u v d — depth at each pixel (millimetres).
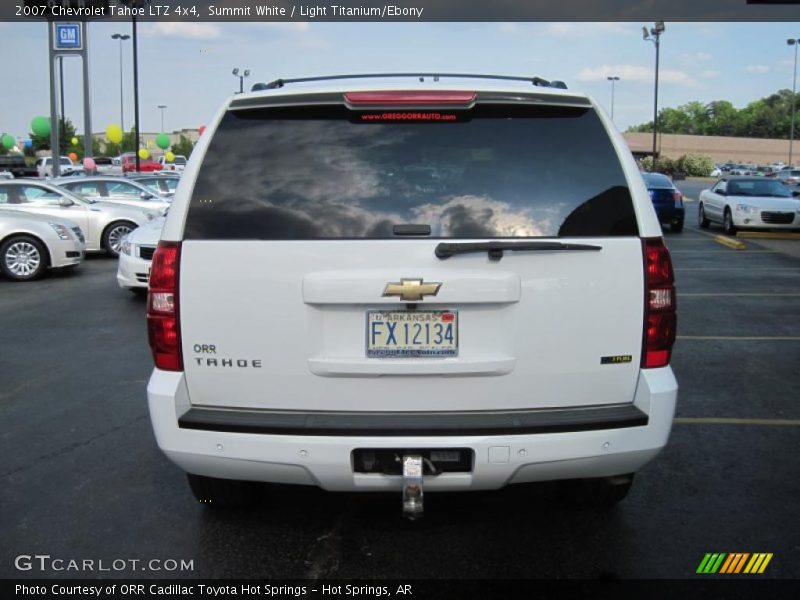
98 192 19016
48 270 14539
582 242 3129
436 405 3148
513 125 3301
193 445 3158
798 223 19609
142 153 52188
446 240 3096
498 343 3135
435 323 3113
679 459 4789
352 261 3086
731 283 12297
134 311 10117
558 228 3172
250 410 3193
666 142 102750
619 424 3139
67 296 11414
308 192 3201
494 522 3926
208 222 3178
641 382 3209
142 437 5227
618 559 3547
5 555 3615
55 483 4453
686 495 4262
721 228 22375
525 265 3105
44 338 8453
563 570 3451
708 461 4758
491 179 3225
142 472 4613
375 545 3691
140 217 16672
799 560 3539
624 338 3186
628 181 3250
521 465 3098
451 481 3139
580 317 3146
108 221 16391
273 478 3193
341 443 3070
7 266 13008
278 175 3230
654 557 3566
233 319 3143
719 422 5488
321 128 3291
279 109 3320
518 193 3209
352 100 3244
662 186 21469
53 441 5152
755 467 4664
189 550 3654
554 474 3178
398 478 3146
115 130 36875
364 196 3191
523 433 3078
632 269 3174
